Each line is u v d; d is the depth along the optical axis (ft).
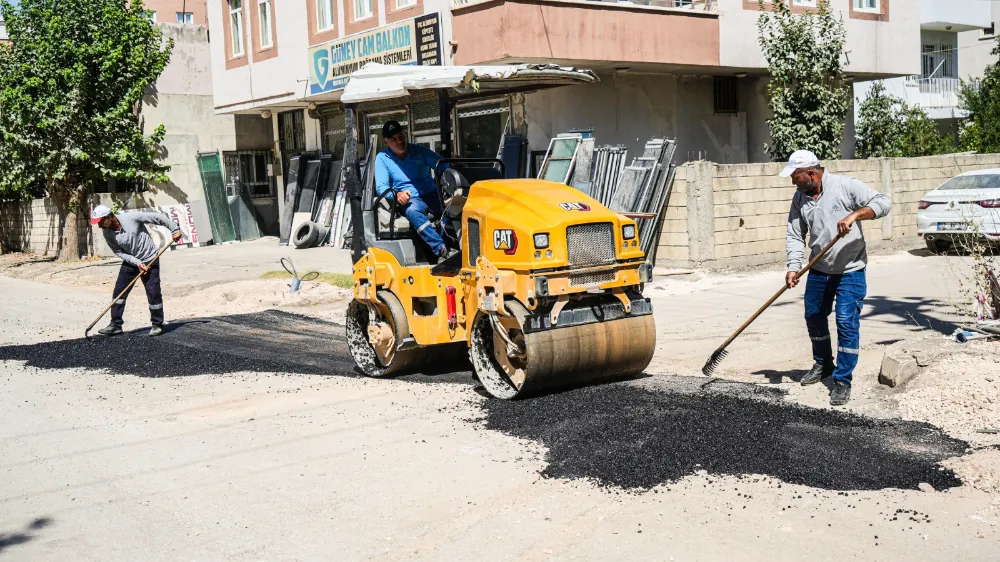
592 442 20.11
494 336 24.56
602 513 16.53
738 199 50.83
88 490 19.26
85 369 32.53
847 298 22.38
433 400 25.22
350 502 17.75
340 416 24.08
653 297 43.04
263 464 20.42
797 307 38.47
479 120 63.67
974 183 54.90
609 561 14.61
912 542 14.79
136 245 38.50
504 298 23.63
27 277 70.28
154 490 19.06
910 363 23.11
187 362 32.71
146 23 80.28
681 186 49.70
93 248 80.74
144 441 22.79
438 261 27.68
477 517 16.67
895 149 85.97
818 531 15.34
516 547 15.33
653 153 50.08
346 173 29.78
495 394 24.70
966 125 90.07
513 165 61.82
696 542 15.12
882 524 15.51
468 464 19.57
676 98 68.13
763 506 16.46
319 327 40.04
